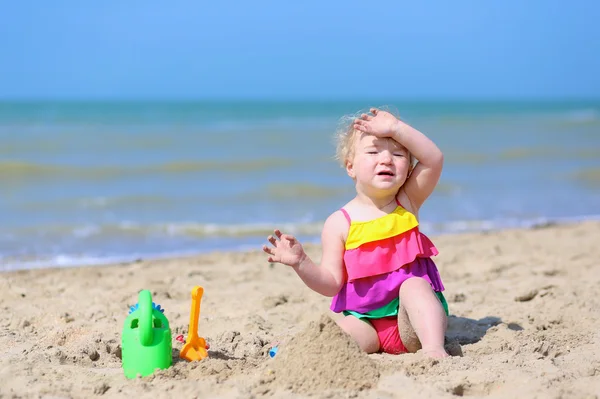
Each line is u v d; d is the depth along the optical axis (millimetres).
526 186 13625
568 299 5297
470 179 14406
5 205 10969
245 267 7137
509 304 5367
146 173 14742
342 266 3990
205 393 3143
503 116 45531
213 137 23422
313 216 10570
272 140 22594
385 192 3998
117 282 6426
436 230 9633
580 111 60812
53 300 5641
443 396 3061
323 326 3348
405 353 3896
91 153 17922
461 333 4586
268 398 3066
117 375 3498
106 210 10820
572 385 3262
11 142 19953
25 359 3793
